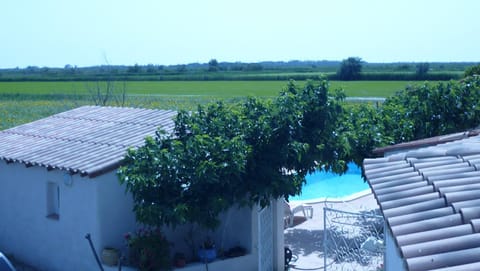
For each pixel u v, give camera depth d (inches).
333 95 611.5
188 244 606.9
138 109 804.6
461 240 227.6
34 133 744.3
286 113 577.0
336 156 625.6
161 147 569.6
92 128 721.0
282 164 581.3
